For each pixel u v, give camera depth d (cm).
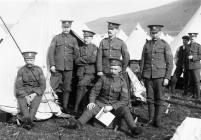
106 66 718
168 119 739
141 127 644
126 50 722
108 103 644
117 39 729
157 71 659
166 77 657
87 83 769
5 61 723
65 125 659
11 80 706
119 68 646
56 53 746
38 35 768
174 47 1356
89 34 775
